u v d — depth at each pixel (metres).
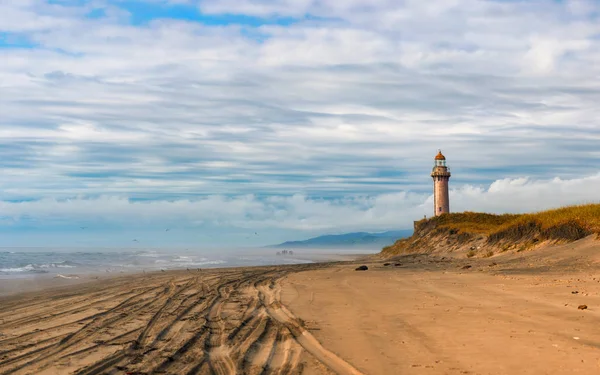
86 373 9.82
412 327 13.09
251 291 24.20
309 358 10.58
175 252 119.19
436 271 31.84
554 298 16.28
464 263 37.34
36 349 11.93
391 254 75.31
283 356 10.91
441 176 83.12
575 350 9.77
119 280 33.06
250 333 13.50
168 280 31.84
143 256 84.69
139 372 9.82
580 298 15.92
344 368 9.74
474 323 13.05
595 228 31.05
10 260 63.28
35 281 32.91
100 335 13.52
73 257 74.75
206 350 11.71
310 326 13.90
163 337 13.23
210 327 14.52
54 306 19.92
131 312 17.72
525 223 40.41
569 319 12.79
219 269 45.25
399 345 11.23
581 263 25.22
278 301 19.39
